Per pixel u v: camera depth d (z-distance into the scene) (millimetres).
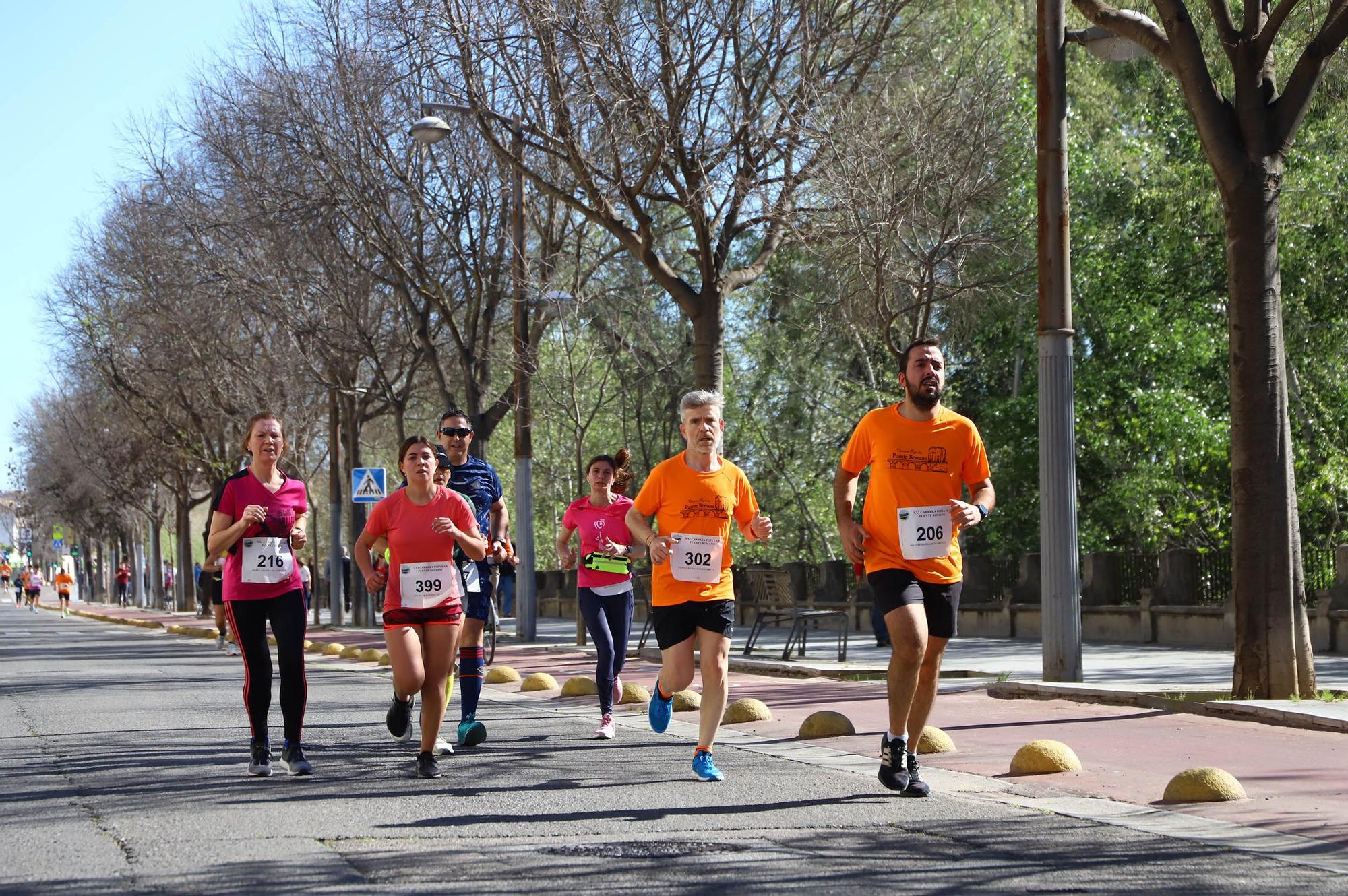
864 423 8305
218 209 36969
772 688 16578
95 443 67625
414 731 11867
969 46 28391
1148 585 23688
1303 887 5988
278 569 9141
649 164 21625
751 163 22891
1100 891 5922
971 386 40281
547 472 48500
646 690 15117
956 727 11836
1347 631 19422
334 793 8508
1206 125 12742
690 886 5957
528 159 28969
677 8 21953
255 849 6715
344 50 30156
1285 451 12594
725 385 41625
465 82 24391
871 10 23797
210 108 33938
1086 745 10508
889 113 23391
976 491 8227
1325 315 30453
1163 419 30719
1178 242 30641
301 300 34750
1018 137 30734
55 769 9812
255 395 44219
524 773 9406
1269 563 12430
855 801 8195
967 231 26281
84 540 111625
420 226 30812
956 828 7348
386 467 63281
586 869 6273
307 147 31125
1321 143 28609
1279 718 11328
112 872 6191
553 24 21234
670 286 22641
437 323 37188
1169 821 7516
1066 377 14758
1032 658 19953
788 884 6012
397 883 5957
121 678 20359
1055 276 14789
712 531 8898
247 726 12727
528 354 28469
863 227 22094
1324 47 12742
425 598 8992
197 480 67062
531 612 28578
